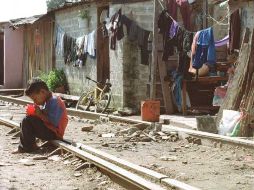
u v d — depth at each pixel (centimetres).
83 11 2119
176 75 1750
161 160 923
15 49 3016
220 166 868
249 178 771
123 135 1244
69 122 1598
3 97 2470
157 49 1720
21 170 815
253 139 1085
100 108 1841
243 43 1300
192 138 1137
